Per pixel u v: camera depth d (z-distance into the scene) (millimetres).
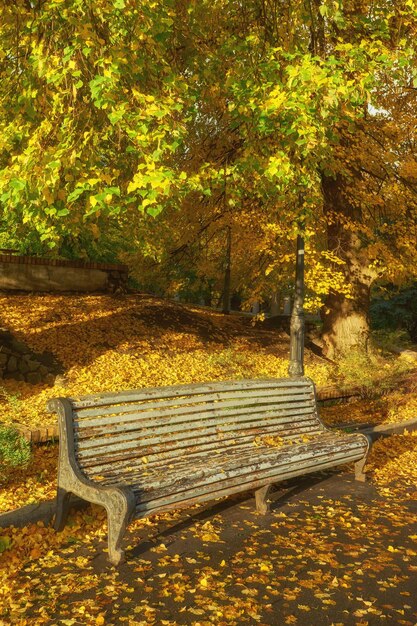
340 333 14852
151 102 6055
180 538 4719
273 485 6395
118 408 4910
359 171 13883
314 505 5750
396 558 4488
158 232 9680
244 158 7699
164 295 20641
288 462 5504
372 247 13586
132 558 4281
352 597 3814
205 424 5613
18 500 5129
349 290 12227
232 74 8180
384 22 8586
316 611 3613
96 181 5523
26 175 5551
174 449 5242
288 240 12422
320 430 6902
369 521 5324
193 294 27547
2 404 8047
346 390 11547
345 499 5984
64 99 6402
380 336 16906
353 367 12297
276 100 7016
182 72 8594
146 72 6453
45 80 6508
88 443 4645
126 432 5062
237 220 13609
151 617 3447
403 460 7750
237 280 19000
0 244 15359
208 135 13203
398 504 5883
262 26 9398
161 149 5926
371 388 11602
